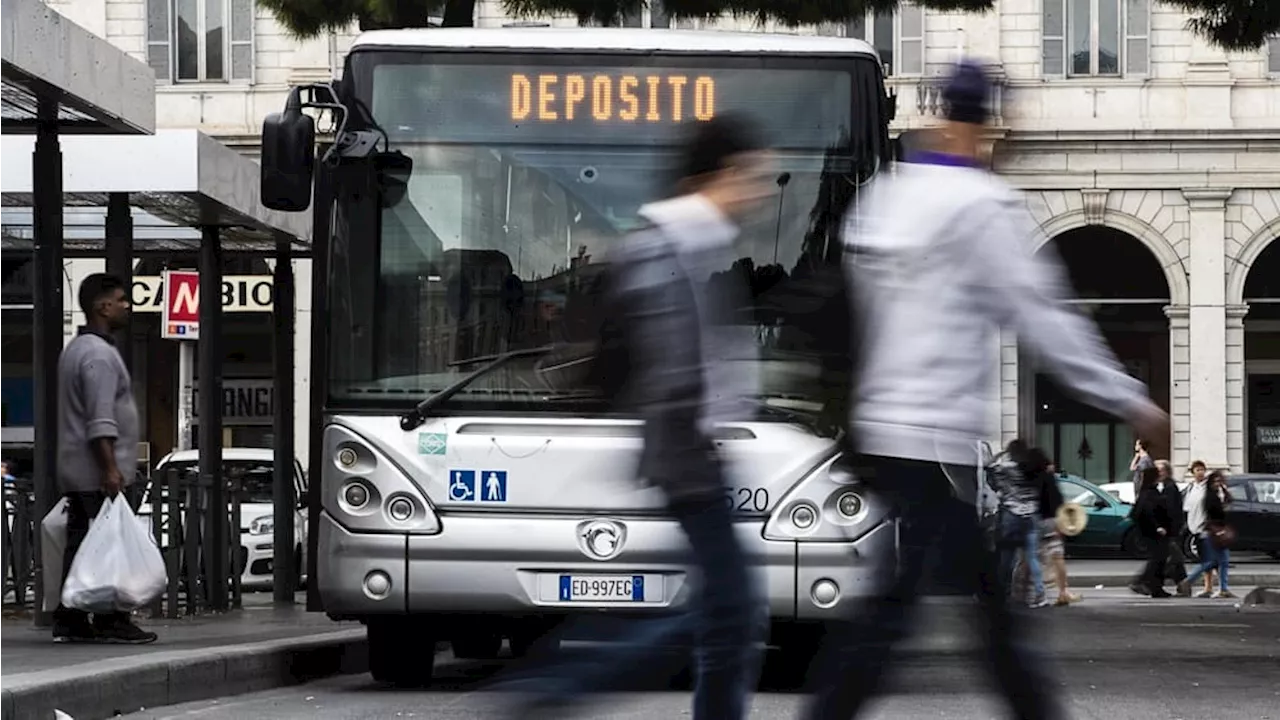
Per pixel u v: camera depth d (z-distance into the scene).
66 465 21.42
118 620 21.56
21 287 68.12
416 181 19.11
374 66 19.22
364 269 19.03
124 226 28.52
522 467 18.62
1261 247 67.62
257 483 46.72
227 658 19.59
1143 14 67.56
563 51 19.27
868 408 11.67
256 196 30.30
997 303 11.56
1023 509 37.31
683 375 11.82
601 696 11.62
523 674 11.60
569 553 18.53
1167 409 69.06
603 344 18.77
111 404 21.31
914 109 66.94
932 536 11.60
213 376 30.06
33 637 22.56
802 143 19.17
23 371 68.44
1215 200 67.50
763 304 18.75
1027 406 68.19
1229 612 40.34
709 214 12.02
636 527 18.53
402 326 18.95
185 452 47.72
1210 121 67.31
